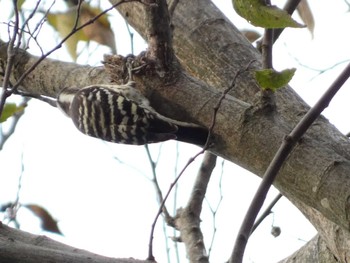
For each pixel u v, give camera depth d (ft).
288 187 23.76
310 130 25.31
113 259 23.20
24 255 22.04
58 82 33.09
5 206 36.91
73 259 22.40
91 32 37.11
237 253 21.72
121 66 30.48
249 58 30.89
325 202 22.39
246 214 22.16
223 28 32.45
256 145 24.93
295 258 31.17
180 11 33.60
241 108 25.96
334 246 26.68
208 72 31.22
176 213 35.78
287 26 21.79
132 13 34.63
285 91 28.71
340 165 22.54
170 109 28.04
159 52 28.14
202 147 27.63
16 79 33.88
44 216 36.04
